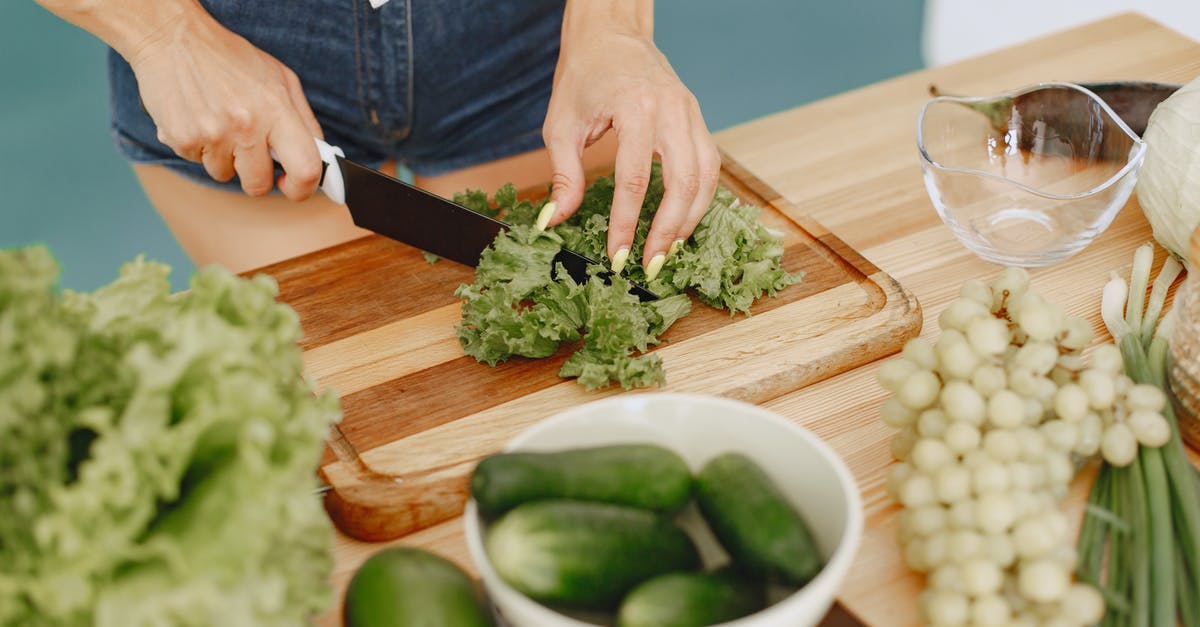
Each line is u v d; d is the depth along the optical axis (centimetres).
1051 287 118
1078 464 89
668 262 120
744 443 81
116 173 322
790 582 70
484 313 111
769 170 147
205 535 60
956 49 360
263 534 59
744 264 118
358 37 160
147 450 59
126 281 75
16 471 58
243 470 60
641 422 83
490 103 172
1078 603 72
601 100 126
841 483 75
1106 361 88
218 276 70
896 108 160
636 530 71
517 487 73
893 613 81
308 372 113
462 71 167
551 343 111
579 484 74
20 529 59
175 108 128
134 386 63
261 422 60
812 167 147
